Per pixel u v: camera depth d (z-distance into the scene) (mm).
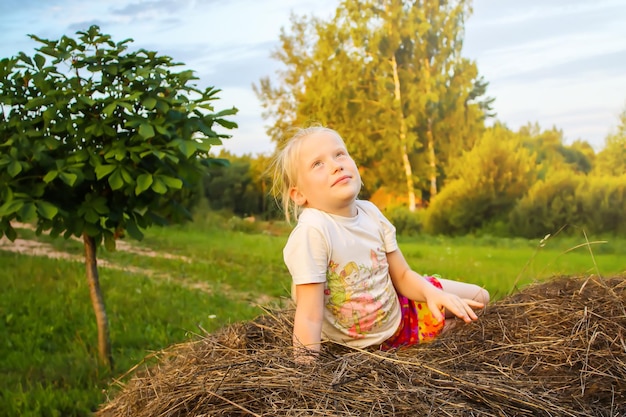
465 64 17484
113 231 5242
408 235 16750
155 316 7441
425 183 17672
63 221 4855
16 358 5879
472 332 2842
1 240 13320
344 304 3002
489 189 15773
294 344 2734
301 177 3064
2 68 4730
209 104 4934
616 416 2246
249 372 2295
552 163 16016
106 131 4699
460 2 17469
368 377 2252
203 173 5203
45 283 8969
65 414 4742
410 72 17562
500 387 2250
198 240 15102
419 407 2072
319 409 2053
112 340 6422
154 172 4875
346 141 17656
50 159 4711
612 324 2695
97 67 4812
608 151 15133
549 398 2260
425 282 3172
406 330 3168
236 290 9469
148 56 5004
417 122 17656
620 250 12781
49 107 4629
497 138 15969
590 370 2463
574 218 14375
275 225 19594
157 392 2416
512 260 11578
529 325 2795
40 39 4855
